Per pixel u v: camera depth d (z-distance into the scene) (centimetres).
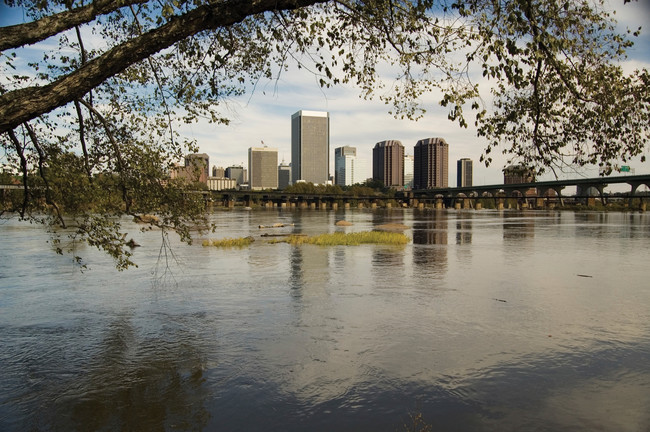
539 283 2250
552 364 1170
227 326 1499
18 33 586
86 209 944
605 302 1838
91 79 595
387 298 1900
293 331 1442
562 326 1498
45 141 945
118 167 932
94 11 627
